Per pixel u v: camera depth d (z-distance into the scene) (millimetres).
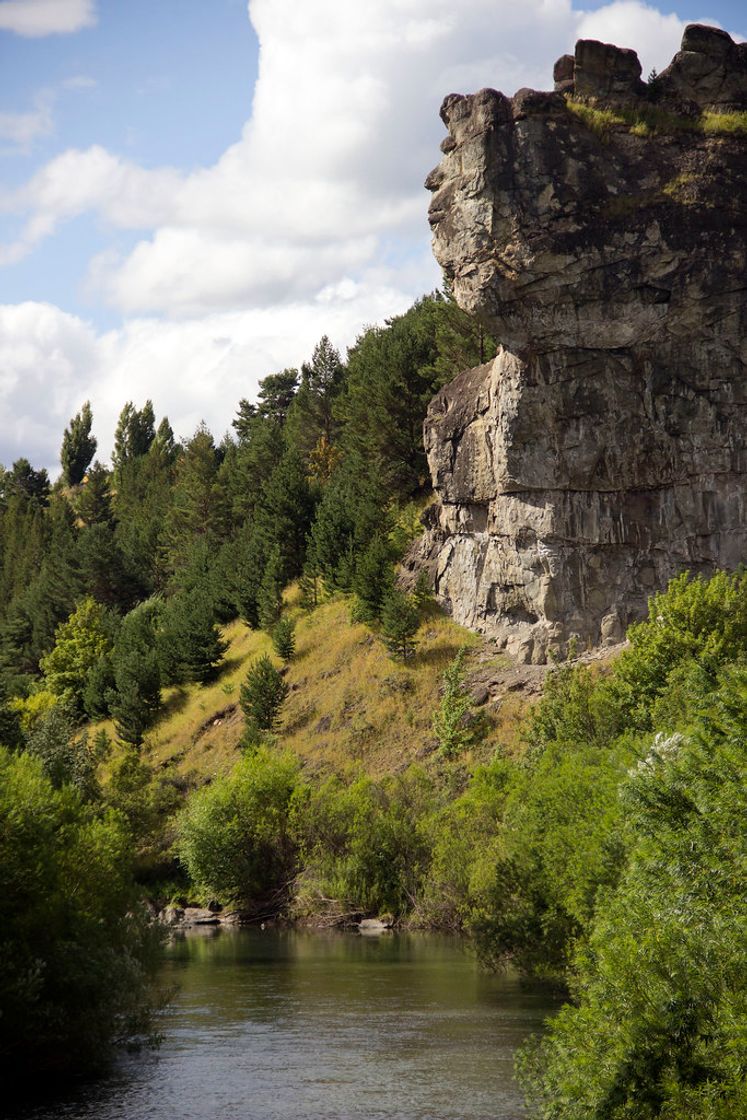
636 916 16938
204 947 48344
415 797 59344
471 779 56719
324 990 36000
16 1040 22016
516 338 62938
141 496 153125
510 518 66312
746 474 62031
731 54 63344
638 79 62656
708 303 60875
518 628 67438
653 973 15039
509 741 61562
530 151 60125
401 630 70812
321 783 65438
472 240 61594
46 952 22922
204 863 60844
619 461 63094
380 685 71000
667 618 52656
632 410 62656
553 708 51781
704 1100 13562
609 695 50375
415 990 35844
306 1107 22016
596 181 60281
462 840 49406
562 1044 15602
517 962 34438
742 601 52812
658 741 28688
